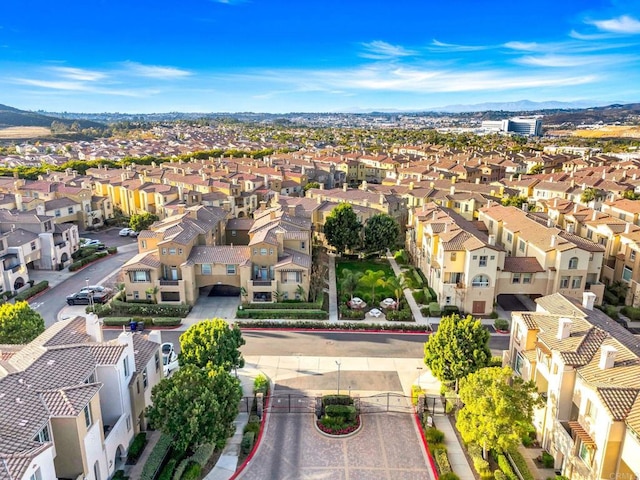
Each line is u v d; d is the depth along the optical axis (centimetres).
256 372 4731
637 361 3123
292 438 3822
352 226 8194
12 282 6656
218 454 3622
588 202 10656
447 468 3444
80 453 2806
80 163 15800
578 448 3131
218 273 6384
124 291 6412
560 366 3303
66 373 3062
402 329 5659
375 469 3512
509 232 7150
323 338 5466
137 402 3659
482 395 3300
